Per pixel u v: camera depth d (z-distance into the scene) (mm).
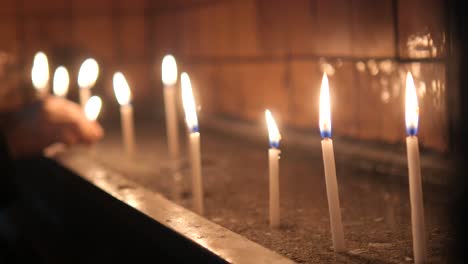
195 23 2307
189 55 2393
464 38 817
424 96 1220
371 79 1391
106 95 2627
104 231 1254
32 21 2652
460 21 824
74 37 2709
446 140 1156
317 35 1569
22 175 1961
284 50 1731
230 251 745
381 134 1384
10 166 1229
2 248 1418
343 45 1474
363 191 1211
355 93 1456
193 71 2367
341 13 1466
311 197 1180
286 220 1019
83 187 1339
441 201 1090
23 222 1845
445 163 1145
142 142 1960
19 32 2637
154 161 1613
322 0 1531
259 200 1172
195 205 1077
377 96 1380
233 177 1396
